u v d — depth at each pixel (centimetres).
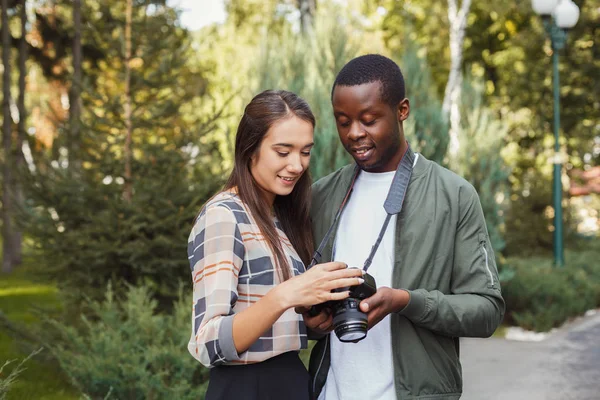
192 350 184
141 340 473
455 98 1055
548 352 764
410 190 213
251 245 193
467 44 2059
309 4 897
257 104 200
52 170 614
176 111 659
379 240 206
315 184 238
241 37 1510
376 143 206
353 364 214
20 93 1728
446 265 208
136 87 647
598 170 2258
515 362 707
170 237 610
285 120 197
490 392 576
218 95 859
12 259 1738
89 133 627
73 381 452
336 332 181
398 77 207
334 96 209
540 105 1962
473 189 214
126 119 642
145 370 434
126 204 596
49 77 1817
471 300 202
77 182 607
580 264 1299
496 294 205
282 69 714
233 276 186
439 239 208
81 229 612
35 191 602
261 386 194
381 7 1905
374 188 222
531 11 1792
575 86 1917
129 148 644
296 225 222
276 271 196
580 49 1897
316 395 224
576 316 1070
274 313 173
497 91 2117
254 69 724
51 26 1736
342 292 175
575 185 2156
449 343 212
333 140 658
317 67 692
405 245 209
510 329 942
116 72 664
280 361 199
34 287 1380
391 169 220
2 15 1727
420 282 207
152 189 595
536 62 1938
